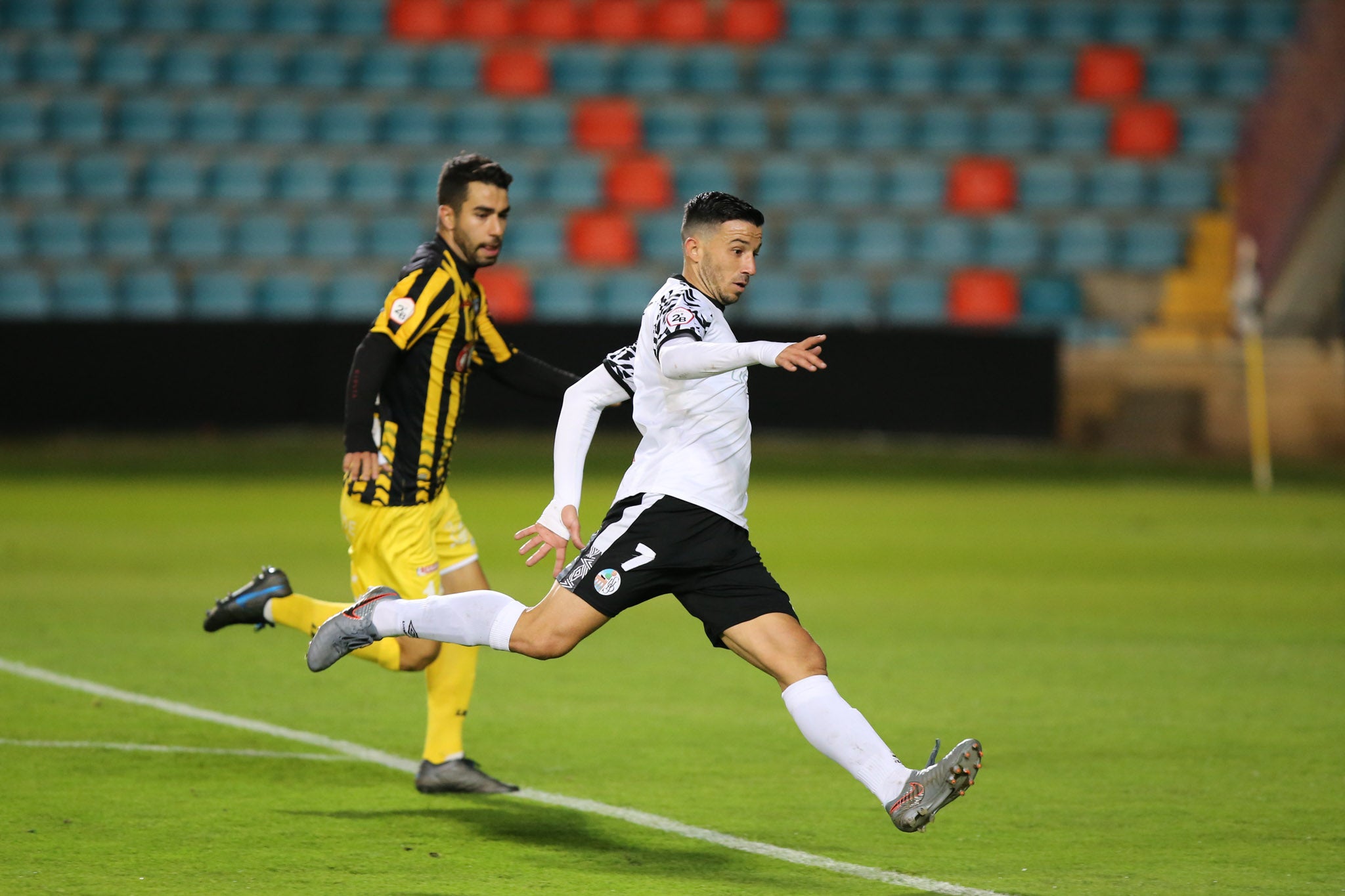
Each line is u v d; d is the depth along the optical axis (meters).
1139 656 29.28
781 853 16.89
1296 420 75.25
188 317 75.44
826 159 88.75
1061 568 40.81
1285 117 84.75
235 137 87.88
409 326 18.69
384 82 91.31
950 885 15.71
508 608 16.47
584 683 26.48
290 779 19.88
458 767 19.36
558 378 20.66
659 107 90.62
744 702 25.00
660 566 15.98
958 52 93.81
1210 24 94.00
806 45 94.25
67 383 70.88
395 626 16.94
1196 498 58.38
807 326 74.69
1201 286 83.00
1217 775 20.58
